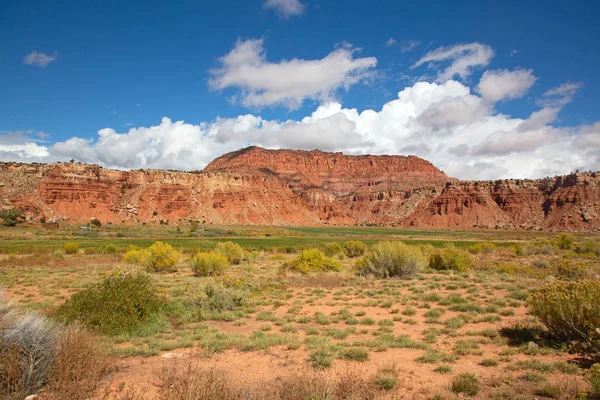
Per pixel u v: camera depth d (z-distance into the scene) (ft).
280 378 24.81
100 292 41.14
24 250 154.92
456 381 23.21
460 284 67.87
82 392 20.49
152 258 100.07
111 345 32.35
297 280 77.05
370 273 82.64
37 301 55.06
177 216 642.63
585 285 32.35
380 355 30.63
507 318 42.88
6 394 19.66
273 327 41.50
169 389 20.03
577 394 21.09
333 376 25.27
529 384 23.48
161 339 35.32
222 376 21.77
